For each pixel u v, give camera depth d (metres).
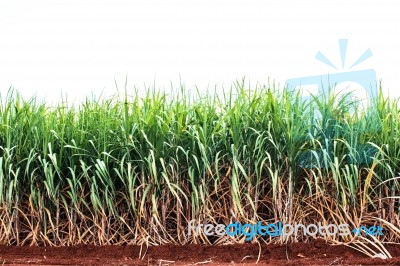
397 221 4.14
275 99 4.26
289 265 3.86
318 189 4.21
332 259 3.97
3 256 4.12
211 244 4.20
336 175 4.00
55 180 4.38
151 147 4.22
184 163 4.29
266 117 4.22
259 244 4.08
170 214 4.35
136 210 4.26
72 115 4.58
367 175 4.24
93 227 4.36
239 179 4.20
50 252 4.19
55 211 4.39
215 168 4.10
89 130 4.42
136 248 4.16
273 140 4.17
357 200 4.24
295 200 4.21
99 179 4.33
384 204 4.25
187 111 4.36
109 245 4.21
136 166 4.20
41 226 4.33
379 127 4.33
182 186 4.27
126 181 4.32
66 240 4.34
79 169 4.36
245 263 3.93
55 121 4.56
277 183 4.17
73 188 4.28
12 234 4.38
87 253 4.17
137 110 4.33
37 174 4.34
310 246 4.11
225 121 4.33
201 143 4.11
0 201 4.21
